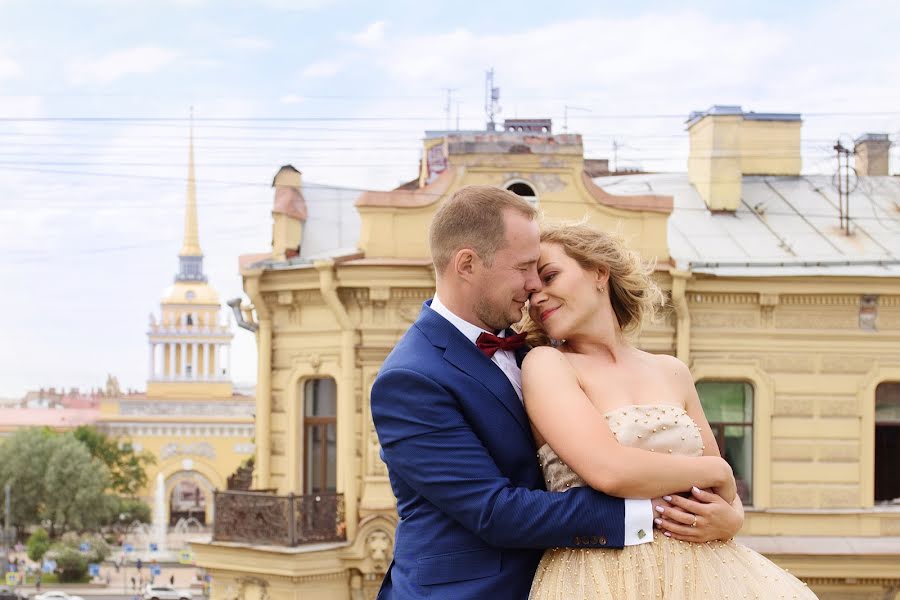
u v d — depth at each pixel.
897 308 17.95
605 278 4.33
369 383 17.52
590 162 27.14
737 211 21.28
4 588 56.34
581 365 4.23
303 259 18.27
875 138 24.88
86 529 70.19
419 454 4.01
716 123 21.25
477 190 4.21
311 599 17.19
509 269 4.15
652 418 4.03
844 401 17.91
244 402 85.38
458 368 4.13
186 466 83.38
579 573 3.85
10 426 87.69
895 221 20.95
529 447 4.14
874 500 18.00
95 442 78.00
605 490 3.84
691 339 17.75
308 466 18.44
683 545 3.88
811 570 17.36
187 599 51.47
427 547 4.08
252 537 17.58
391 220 17.72
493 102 24.06
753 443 17.89
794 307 17.89
